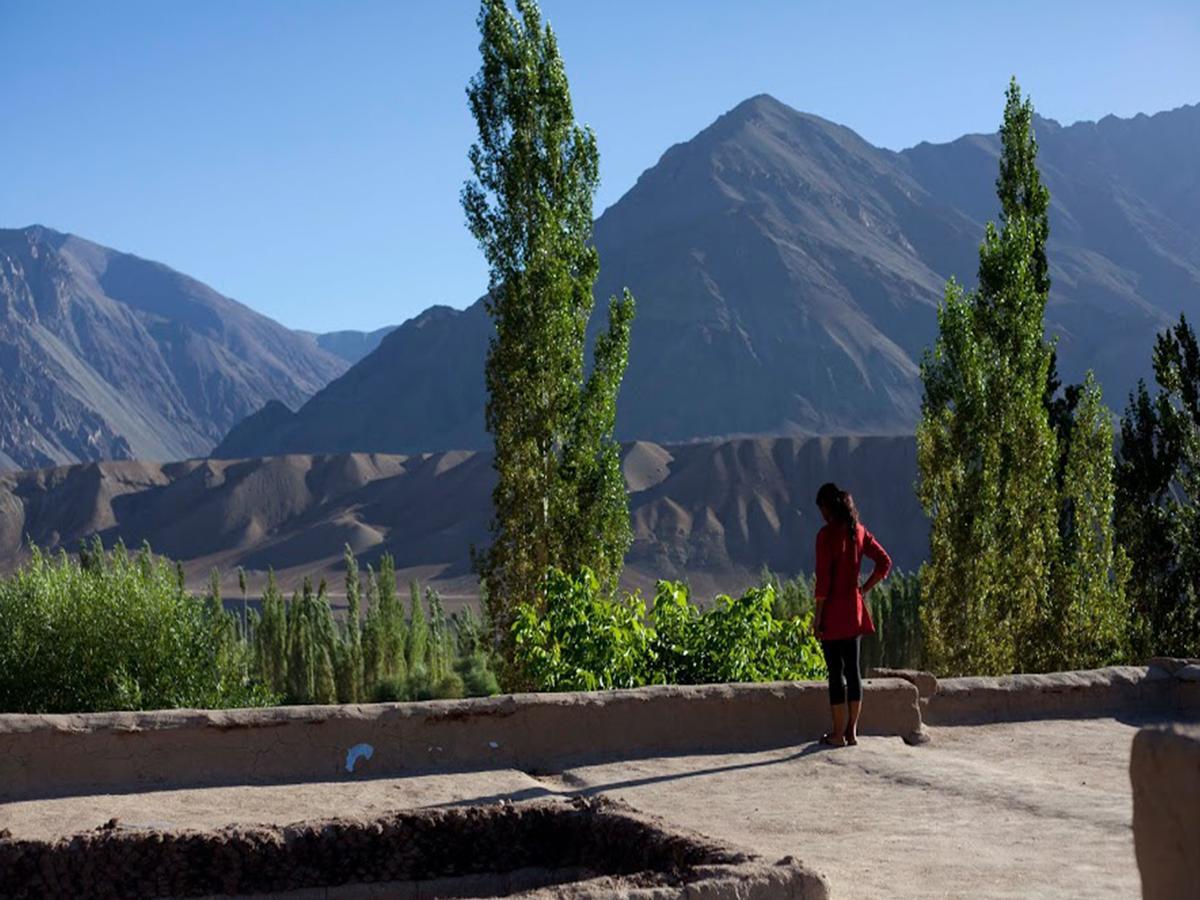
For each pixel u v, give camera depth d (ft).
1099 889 20.03
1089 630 63.82
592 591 43.47
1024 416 63.57
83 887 20.84
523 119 59.06
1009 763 32.50
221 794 29.76
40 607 65.00
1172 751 12.53
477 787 30.19
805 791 29.25
